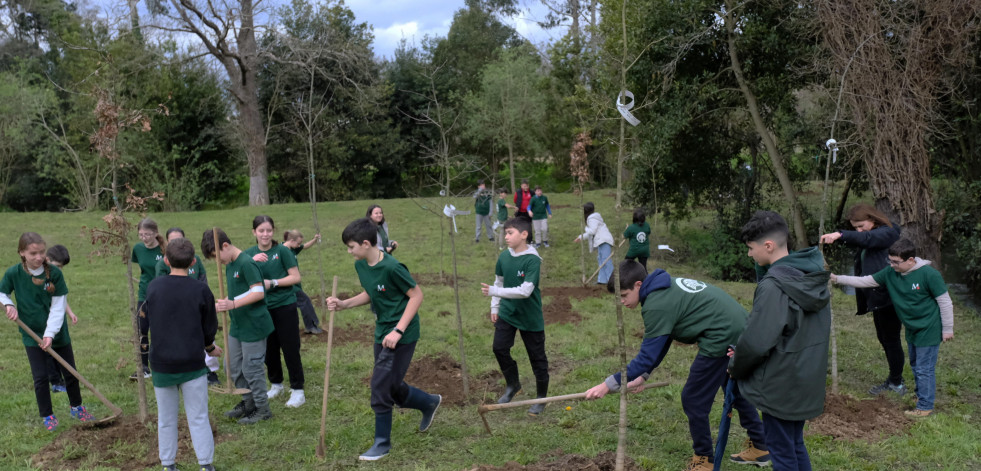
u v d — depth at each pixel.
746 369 3.66
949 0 9.82
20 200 32.22
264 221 6.17
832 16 10.02
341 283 12.41
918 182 10.49
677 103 13.84
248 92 29.84
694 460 4.60
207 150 32.66
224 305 5.30
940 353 7.52
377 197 37.66
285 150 34.84
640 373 4.24
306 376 7.06
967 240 11.81
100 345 8.38
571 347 8.05
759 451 4.66
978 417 5.64
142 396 5.56
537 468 4.54
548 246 16.44
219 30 26.67
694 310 4.23
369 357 7.73
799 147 17.05
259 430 5.56
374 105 33.91
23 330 5.37
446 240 17.52
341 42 29.42
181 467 4.84
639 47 13.40
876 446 5.01
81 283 12.43
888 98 10.11
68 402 6.21
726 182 16.62
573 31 29.69
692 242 17.64
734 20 13.15
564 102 31.53
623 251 15.84
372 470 4.83
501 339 5.88
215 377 6.77
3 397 6.38
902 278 5.64
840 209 15.50
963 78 10.67
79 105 27.84
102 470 4.72
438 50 38.09
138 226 6.72
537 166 37.91
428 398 5.33
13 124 28.62
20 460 4.98
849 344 8.00
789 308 3.53
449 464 4.89
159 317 4.48
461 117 32.88
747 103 14.65
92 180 28.59
